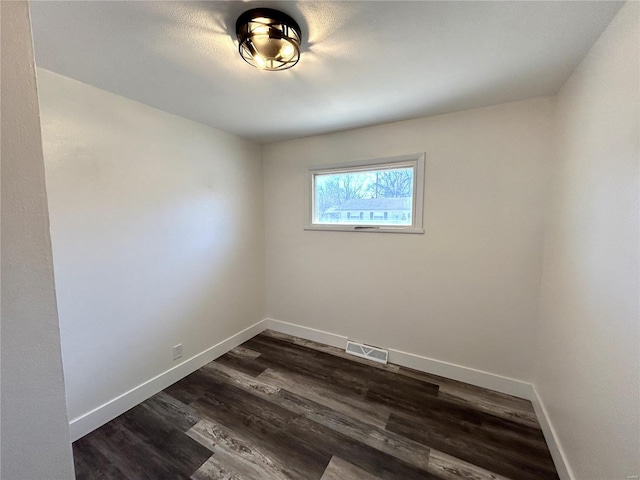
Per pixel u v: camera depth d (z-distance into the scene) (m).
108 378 1.80
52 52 1.29
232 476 1.41
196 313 2.40
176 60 1.38
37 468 0.52
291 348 2.81
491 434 1.68
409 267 2.38
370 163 2.45
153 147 2.00
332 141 2.64
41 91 1.45
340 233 2.70
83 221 1.64
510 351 2.05
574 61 1.38
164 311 2.13
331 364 2.50
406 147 2.29
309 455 1.53
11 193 0.46
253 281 3.05
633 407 0.89
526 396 2.01
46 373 0.52
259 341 2.96
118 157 1.80
